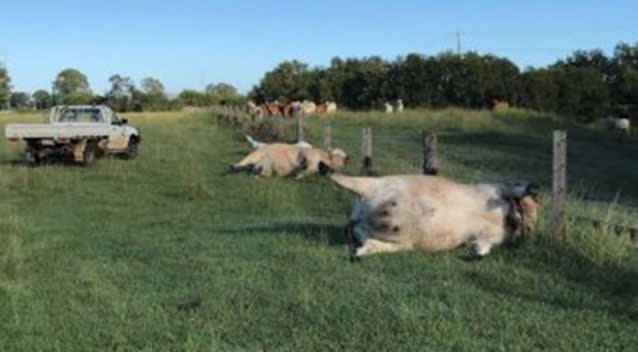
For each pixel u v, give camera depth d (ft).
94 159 83.10
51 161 82.33
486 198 34.71
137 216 49.65
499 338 24.18
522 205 35.37
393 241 34.14
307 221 44.01
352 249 34.81
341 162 68.64
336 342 24.11
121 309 27.58
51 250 37.86
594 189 68.33
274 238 38.70
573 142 125.18
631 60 266.77
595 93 230.07
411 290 29.12
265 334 24.95
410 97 241.14
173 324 26.02
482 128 136.36
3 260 34.19
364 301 27.84
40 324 26.12
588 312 26.48
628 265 31.89
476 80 229.66
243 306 27.73
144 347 24.11
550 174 77.20
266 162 68.23
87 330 25.57
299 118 96.12
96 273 32.63
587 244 33.32
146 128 152.76
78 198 57.88
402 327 25.03
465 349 23.25
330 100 277.23
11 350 23.97
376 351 23.36
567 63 273.75
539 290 29.09
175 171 74.43
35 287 30.66
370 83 260.21
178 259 35.29
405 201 33.96
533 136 124.77
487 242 34.04
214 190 60.54
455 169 68.49
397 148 96.78
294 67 310.24
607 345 23.63
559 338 24.16
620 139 132.87
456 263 32.78
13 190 62.13
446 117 154.92
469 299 28.02
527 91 227.61
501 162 85.15
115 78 316.81
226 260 34.53
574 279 30.50
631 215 43.32
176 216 48.70
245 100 316.81
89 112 92.17
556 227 34.88
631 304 27.25
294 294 28.89
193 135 131.13
